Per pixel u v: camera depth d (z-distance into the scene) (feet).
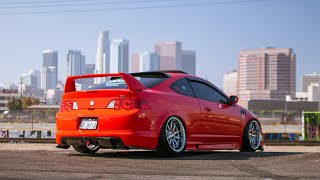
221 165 15.85
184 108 20.36
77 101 19.97
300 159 18.15
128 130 18.49
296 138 86.99
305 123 86.38
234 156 19.52
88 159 17.69
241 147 23.80
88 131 19.30
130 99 18.72
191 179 12.63
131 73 21.57
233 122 23.00
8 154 19.94
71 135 19.77
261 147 24.85
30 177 12.88
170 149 19.35
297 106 426.51
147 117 18.80
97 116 19.11
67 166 15.40
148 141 18.78
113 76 20.62
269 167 15.40
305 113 86.53
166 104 19.66
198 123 20.97
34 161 16.85
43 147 35.37
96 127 19.16
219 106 22.40
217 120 22.03
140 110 18.63
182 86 21.07
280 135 87.20
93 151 21.54
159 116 19.20
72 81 20.88
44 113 250.78
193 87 21.62
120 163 16.34
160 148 19.29
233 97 23.36
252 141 24.18
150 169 14.71
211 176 13.19
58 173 13.70
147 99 19.01
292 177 13.10
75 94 20.07
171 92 20.33
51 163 16.25
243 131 23.75
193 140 20.66
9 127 169.58
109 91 19.07
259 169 14.84
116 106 18.84
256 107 421.59
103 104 19.16
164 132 19.25
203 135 21.22
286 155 19.85
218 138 22.04
